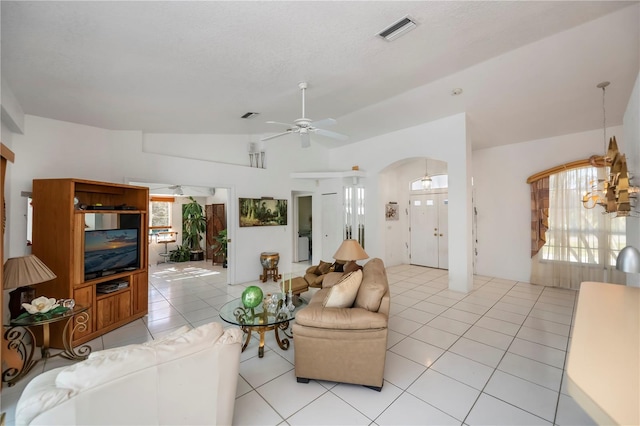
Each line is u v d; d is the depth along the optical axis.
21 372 2.40
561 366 2.56
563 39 2.88
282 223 6.34
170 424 1.41
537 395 2.16
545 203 5.15
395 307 4.11
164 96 3.12
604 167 4.59
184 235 8.51
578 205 4.85
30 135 3.32
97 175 3.97
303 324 2.26
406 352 2.82
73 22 1.73
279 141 6.36
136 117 3.75
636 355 1.05
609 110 4.14
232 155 5.67
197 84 2.89
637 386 0.89
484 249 6.02
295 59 2.62
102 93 2.88
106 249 3.35
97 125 3.90
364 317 2.17
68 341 2.89
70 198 2.96
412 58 2.94
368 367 2.19
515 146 5.58
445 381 2.34
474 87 3.92
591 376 0.94
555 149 5.12
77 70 2.36
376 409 2.02
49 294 2.99
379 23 2.19
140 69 2.45
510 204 5.65
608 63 3.18
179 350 1.45
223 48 2.26
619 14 2.51
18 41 1.88
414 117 5.09
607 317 1.38
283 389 2.25
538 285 5.24
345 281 2.54
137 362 1.33
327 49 2.50
